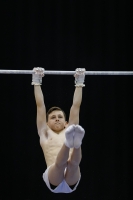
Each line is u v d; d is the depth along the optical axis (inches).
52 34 1006.4
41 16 1001.5
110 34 1017.5
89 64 1019.9
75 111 687.1
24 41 993.5
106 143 1015.0
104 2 1016.9
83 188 1003.9
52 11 1006.4
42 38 1002.1
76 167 623.5
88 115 1019.3
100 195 1002.1
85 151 1012.5
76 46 1014.4
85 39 1016.2
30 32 994.7
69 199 996.6
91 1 1016.9
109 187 1005.8
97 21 1016.2
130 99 1022.4
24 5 993.5
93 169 1009.5
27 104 1003.3
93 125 1016.9
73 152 605.0
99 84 1027.3
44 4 1003.3
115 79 1027.9
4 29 986.7
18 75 1003.9
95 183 1007.0
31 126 1000.9
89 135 1015.0
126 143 1011.9
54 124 700.7
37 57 999.6
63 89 1025.5
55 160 641.0
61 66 1011.3
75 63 1015.0
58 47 1007.6
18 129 994.7
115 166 1011.3
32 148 997.2
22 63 995.9
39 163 1000.9
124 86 1024.2
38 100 697.0
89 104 1021.8
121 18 1016.9
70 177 635.5
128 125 1015.0
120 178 1007.6
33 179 993.5
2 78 998.4
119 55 1019.9
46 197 991.6
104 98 1024.2
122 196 1000.9
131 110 1019.9
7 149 990.4
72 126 577.9
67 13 1009.5
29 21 994.1
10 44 989.2
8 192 981.8
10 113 995.9
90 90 1024.9
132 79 1026.7
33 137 1000.9
